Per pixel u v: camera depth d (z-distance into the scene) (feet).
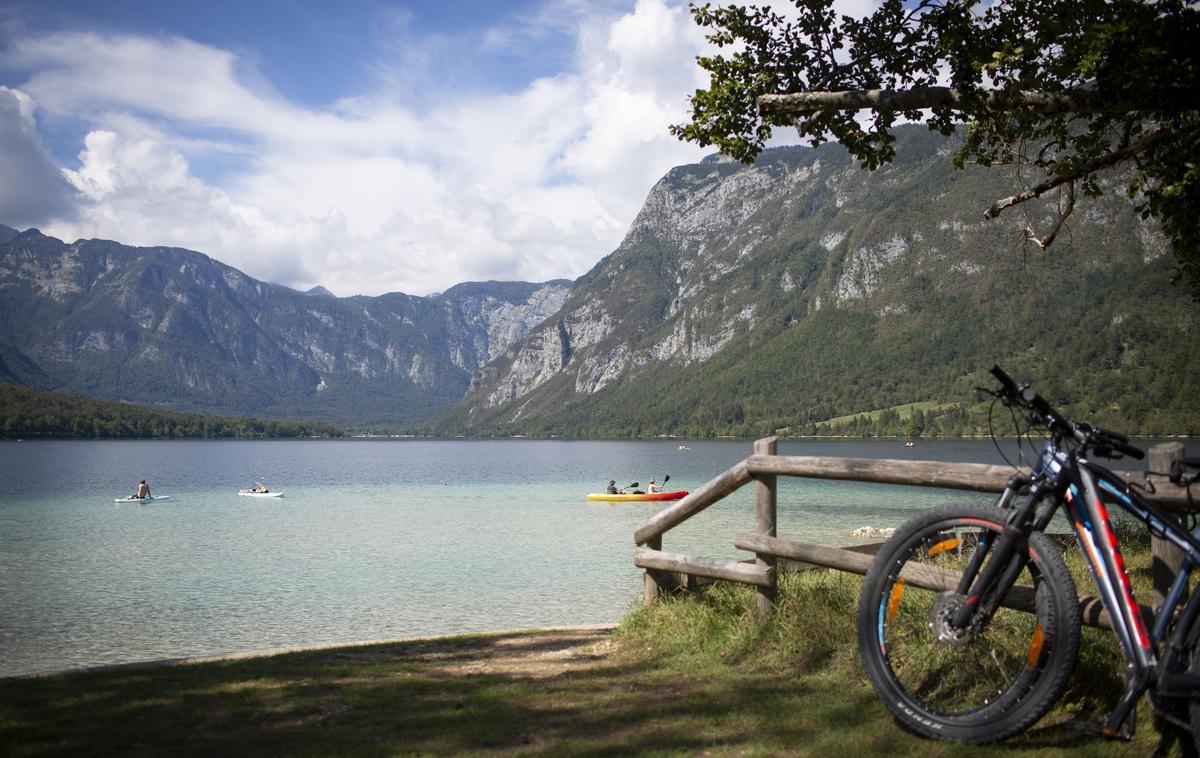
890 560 13.47
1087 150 34.83
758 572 18.35
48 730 14.26
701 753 12.28
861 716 13.56
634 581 79.61
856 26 33.24
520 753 12.53
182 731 14.19
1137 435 485.15
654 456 520.42
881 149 33.40
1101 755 11.33
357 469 371.15
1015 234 36.91
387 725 14.34
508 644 23.63
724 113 33.88
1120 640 11.41
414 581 82.17
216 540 122.01
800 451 471.21
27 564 99.30
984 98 30.09
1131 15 27.48
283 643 57.26
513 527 135.23
